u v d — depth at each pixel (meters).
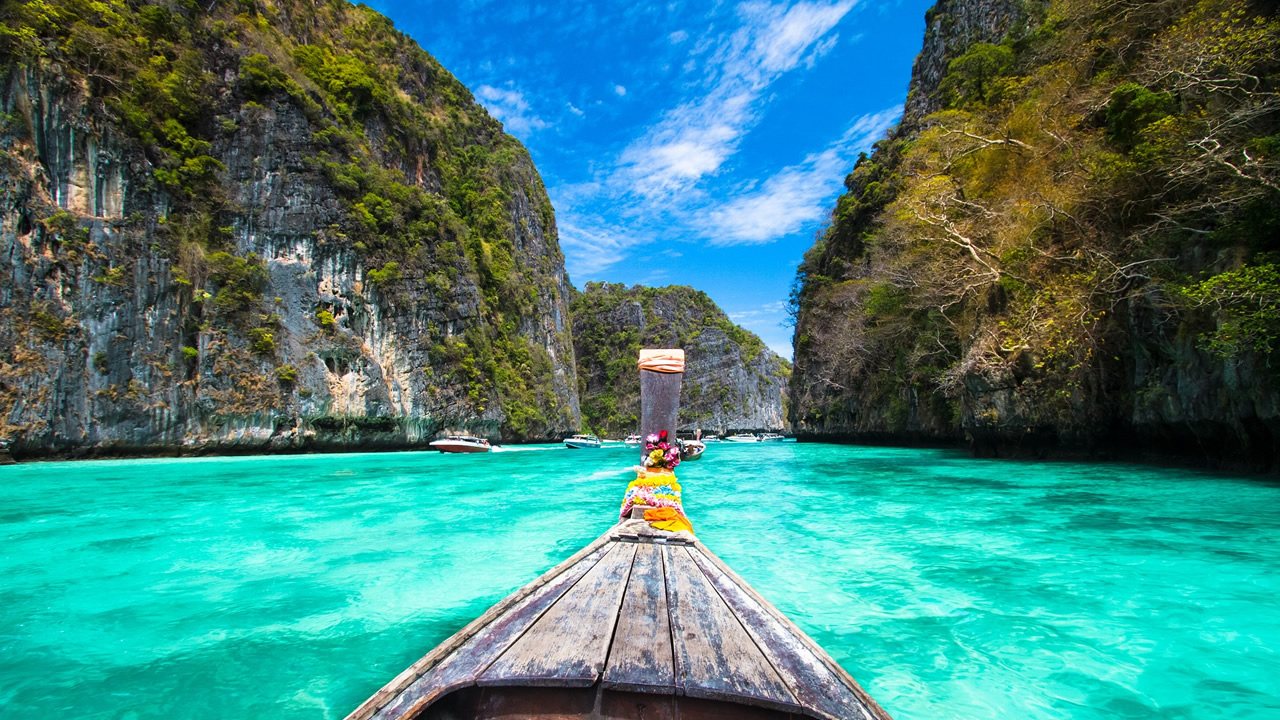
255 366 30.62
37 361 23.83
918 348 24.38
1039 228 16.12
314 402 32.31
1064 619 4.16
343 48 49.78
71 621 4.34
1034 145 18.28
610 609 2.61
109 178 27.14
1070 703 3.03
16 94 24.83
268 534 7.59
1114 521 7.59
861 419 34.00
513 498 11.61
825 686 1.96
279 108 35.00
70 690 3.26
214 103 32.88
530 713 1.93
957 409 21.92
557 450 41.69
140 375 26.77
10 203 23.86
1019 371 16.83
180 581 5.37
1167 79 14.11
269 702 3.15
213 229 31.19
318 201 35.22
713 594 2.84
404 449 38.44
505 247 60.12
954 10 40.81
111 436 25.67
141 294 27.14
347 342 34.53
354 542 7.08
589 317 115.75
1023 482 12.12
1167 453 14.45
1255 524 7.23
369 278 36.84
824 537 7.05
